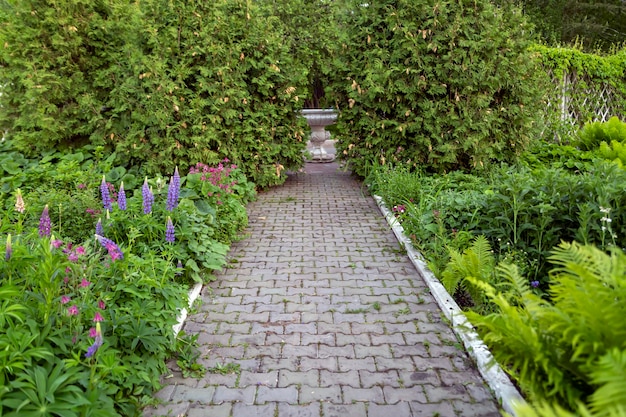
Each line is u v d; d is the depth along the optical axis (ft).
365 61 24.89
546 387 6.07
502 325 6.73
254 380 8.70
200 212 15.15
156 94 20.94
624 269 6.60
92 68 22.86
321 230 18.54
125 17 23.09
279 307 11.80
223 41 22.49
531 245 12.89
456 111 24.03
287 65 25.13
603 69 33.09
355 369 9.05
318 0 35.09
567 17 62.28
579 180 12.96
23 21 21.27
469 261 11.32
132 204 13.24
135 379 7.95
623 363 4.77
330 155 36.45
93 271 8.90
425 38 23.79
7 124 23.44
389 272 14.14
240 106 23.43
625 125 26.27
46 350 6.61
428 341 10.09
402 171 22.44
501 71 23.22
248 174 24.72
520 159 25.38
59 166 19.27
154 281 9.27
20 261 7.63
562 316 6.04
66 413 6.06
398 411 7.80
